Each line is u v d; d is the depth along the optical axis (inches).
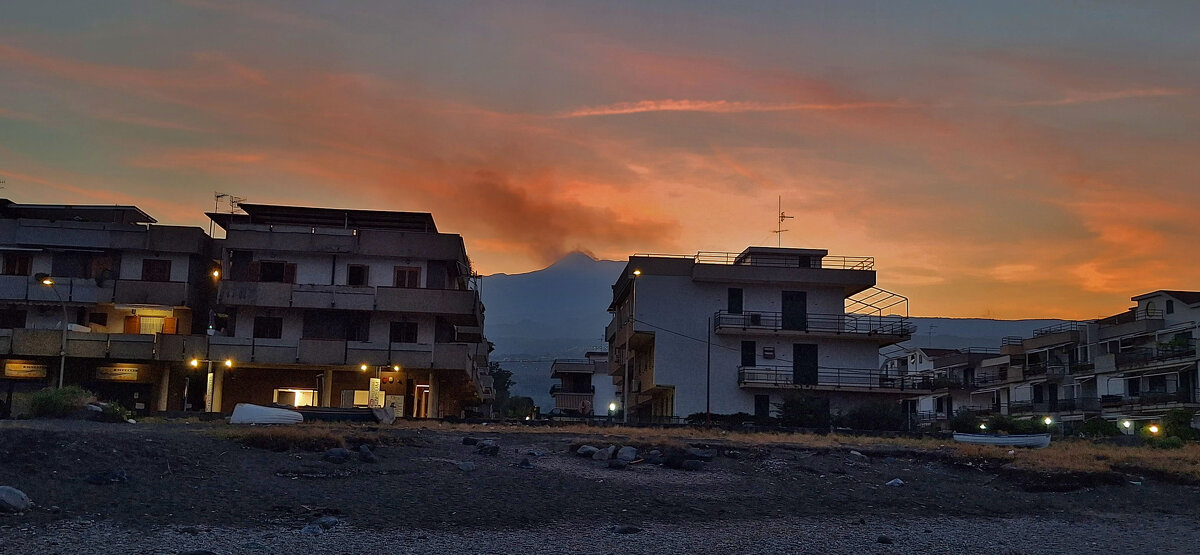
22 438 954.1
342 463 1086.4
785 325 2652.6
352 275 2198.6
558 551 788.0
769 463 1305.4
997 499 1185.4
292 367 2159.2
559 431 1612.9
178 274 2190.0
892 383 2650.1
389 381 2203.5
